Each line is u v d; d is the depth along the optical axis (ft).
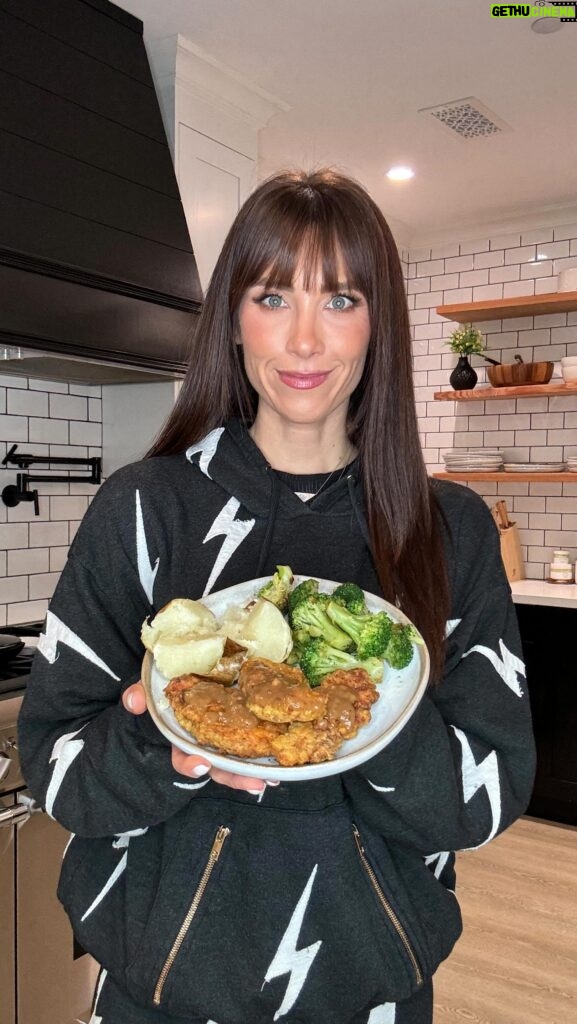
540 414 13.23
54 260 6.48
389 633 2.40
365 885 2.82
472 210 13.01
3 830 5.92
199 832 2.81
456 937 3.10
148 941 2.75
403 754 2.43
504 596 3.20
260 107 9.21
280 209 2.82
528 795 2.97
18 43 6.59
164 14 7.61
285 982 2.74
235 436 3.27
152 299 7.47
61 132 6.82
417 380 14.57
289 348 2.84
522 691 3.07
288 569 2.66
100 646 2.97
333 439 3.24
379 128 9.97
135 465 3.24
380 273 2.93
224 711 2.14
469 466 13.07
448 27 7.69
